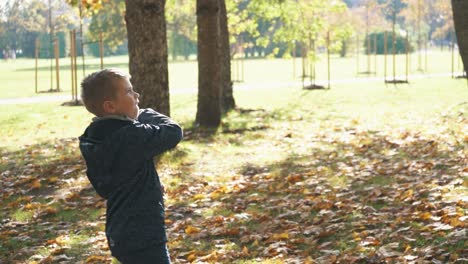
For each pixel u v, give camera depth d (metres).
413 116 18.97
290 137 15.61
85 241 7.45
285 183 9.98
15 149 15.37
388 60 66.62
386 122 17.80
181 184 10.44
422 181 9.03
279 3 28.00
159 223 3.56
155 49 13.12
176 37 93.00
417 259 5.70
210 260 6.44
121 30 82.75
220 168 11.93
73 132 17.98
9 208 9.63
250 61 75.25
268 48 96.00
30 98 29.03
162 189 3.75
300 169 11.29
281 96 28.19
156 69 13.16
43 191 10.69
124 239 3.49
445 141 12.59
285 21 29.23
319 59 31.81
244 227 7.51
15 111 23.48
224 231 7.39
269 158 12.76
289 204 8.53
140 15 13.06
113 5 81.44
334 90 30.47
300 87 32.88
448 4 88.19
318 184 9.78
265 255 6.48
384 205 8.05
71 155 13.84
